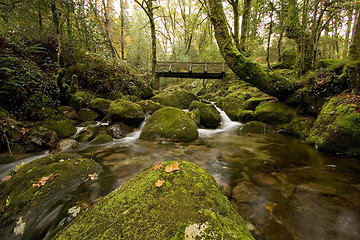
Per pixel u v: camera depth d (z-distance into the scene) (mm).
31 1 4867
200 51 20047
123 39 15617
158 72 13211
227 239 907
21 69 5320
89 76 8430
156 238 934
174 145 4523
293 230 1554
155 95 10508
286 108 5996
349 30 10508
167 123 5191
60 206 1891
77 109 6500
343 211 1784
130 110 5855
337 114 3723
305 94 5438
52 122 5082
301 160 3326
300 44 6965
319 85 5027
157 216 1088
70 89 6527
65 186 2188
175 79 22453
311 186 2301
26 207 1758
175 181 1434
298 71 6914
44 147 4090
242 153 3906
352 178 2488
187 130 5113
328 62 6957
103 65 8961
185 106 9828
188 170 1614
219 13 6207
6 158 3381
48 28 6957
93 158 3559
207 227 975
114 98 8930
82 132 4984
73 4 5270
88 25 6238
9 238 1498
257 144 4664
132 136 5477
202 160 3480
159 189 1351
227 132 6309
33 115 5059
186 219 1037
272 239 1462
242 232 1019
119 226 1065
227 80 12773
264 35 8727
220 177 2658
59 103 6168
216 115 7492
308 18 6879
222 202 1315
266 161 3342
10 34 5402
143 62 16516
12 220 1625
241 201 2000
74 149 4164
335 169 2814
